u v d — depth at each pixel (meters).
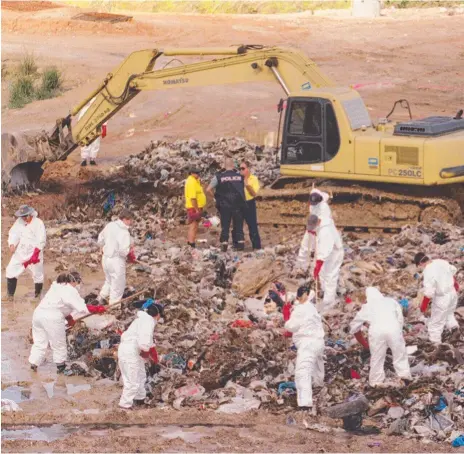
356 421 21.62
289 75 39.00
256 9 101.38
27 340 28.19
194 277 32.22
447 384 23.12
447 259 32.22
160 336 26.91
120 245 29.61
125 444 20.42
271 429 21.70
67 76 70.44
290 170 38.12
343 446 20.39
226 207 36.22
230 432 21.45
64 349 25.88
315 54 75.00
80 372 25.84
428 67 70.00
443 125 37.00
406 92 63.59
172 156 49.00
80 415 22.75
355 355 25.19
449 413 21.89
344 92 37.62
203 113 61.66
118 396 24.22
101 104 43.22
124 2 104.31
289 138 37.91
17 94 65.88
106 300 30.52
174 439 20.72
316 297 29.48
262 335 26.62
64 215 42.66
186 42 79.50
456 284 25.97
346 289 30.61
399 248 34.19
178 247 36.81
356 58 73.50
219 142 51.31
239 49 39.97
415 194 37.25
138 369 23.20
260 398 23.59
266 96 65.56
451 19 87.25
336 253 29.45
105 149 54.69
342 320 27.97
